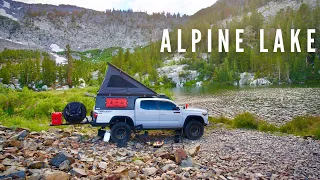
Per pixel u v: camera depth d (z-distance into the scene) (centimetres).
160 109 1219
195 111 1286
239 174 734
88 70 16088
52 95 4284
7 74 11562
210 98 5575
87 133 1293
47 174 567
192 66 16200
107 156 847
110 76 1192
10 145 856
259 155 977
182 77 14750
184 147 1097
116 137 1117
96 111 1145
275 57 12812
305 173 769
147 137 1231
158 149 1006
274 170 791
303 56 11975
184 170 721
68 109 1159
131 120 1181
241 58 14350
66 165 660
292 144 1169
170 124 1230
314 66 12175
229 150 1048
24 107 2228
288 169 806
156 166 765
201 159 903
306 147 1108
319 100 4228
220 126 1738
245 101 4581
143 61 16438
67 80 12838
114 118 1156
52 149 865
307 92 6066
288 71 11375
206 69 15100
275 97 5119
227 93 6988
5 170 607
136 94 1210
